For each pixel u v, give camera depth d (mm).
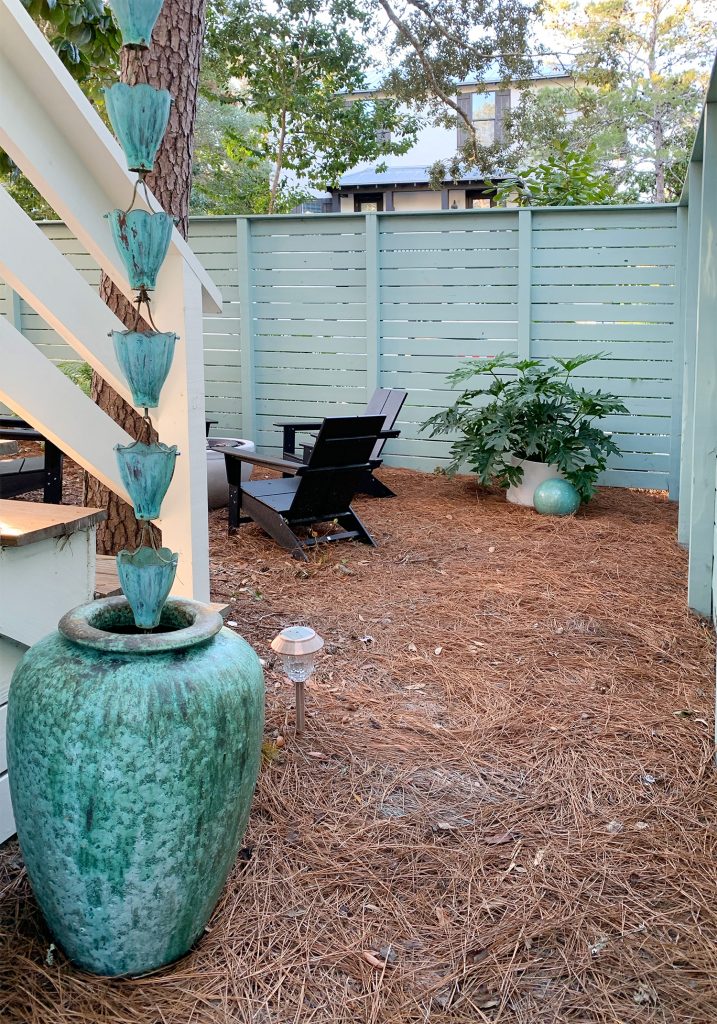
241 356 7234
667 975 1674
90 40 4465
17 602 2037
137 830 1473
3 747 2027
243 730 1571
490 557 4621
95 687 1459
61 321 2312
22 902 1824
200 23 3580
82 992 1583
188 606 1763
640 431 6383
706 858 2045
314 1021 1553
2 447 2486
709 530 3727
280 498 4797
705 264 3588
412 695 2947
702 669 3182
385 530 5180
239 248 7043
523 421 5867
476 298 6629
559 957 1724
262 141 14734
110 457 2580
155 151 1593
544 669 3172
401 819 2201
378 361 6945
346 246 6840
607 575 4312
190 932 1668
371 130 13633
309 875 1963
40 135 2121
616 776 2428
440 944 1756
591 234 6246
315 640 2596
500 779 2412
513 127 13062
